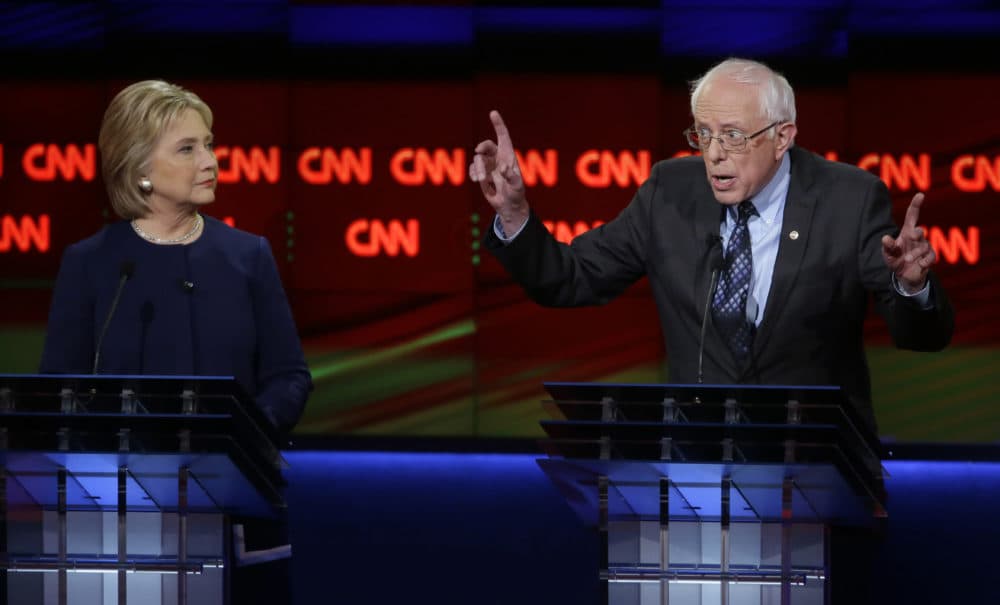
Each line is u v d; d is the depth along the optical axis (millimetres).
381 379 27672
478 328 27672
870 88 26812
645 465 7414
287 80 27250
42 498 7828
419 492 23984
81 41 27062
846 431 7625
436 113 27312
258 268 9891
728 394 7605
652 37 27109
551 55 27234
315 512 22266
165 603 7789
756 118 9227
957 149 26688
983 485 24812
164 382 7652
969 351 26844
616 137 27234
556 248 10000
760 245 9625
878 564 8242
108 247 9773
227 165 27328
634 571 7797
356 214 27406
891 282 8820
